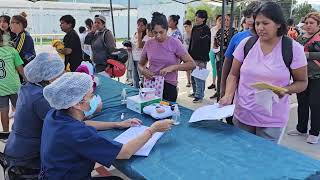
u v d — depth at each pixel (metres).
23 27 4.60
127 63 6.15
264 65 2.11
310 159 1.64
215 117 2.10
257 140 1.89
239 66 2.31
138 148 1.69
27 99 2.02
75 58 4.95
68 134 1.54
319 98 3.71
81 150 1.54
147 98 2.53
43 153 1.62
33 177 1.95
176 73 3.17
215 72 6.37
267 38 2.04
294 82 2.12
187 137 1.95
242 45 2.27
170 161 1.65
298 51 2.04
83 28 8.36
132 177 1.58
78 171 1.58
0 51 3.54
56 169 1.56
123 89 3.02
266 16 1.97
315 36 3.57
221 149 1.77
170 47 3.05
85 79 1.62
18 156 2.05
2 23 5.03
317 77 3.67
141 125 2.17
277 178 1.46
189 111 2.46
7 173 1.98
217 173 1.52
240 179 1.46
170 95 3.17
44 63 2.06
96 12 19.38
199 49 5.48
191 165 1.60
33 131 2.03
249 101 2.21
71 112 1.65
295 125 4.51
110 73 5.25
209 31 5.52
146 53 3.21
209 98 5.83
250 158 1.66
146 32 5.49
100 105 2.51
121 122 2.19
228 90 2.34
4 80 3.59
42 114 1.97
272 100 2.02
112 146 1.60
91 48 5.52
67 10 19.61
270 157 1.67
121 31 21.61
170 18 5.55
